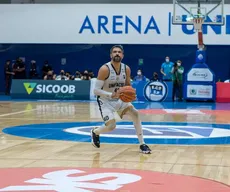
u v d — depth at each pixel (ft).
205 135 28.48
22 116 41.47
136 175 16.14
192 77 67.05
